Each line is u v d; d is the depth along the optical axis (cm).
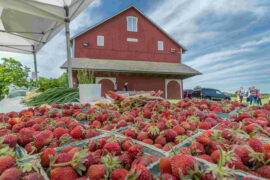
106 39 1858
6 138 89
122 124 140
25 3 391
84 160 60
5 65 1210
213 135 90
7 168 58
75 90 404
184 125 117
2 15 618
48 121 149
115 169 62
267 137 98
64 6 479
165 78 1995
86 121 180
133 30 1955
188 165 53
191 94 1808
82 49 1777
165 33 2058
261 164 64
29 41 941
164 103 231
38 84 1061
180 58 2134
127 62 1852
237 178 51
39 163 63
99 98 349
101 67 1561
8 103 394
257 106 224
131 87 1883
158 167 63
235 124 116
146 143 94
